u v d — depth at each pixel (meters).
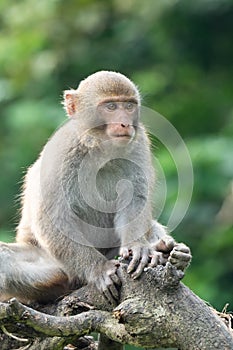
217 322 9.78
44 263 12.55
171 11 28.39
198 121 26.89
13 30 28.08
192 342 9.69
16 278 12.31
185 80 28.23
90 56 28.27
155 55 28.70
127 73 28.41
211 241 22.33
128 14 29.11
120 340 9.97
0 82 26.92
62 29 28.31
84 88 12.88
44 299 12.15
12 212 24.52
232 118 25.16
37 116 24.78
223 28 28.64
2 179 24.89
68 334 9.97
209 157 22.75
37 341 10.47
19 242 13.09
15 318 9.82
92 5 28.80
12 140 25.41
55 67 27.52
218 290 21.45
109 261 11.42
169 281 9.85
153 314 9.84
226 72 28.70
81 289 10.96
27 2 28.47
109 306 10.65
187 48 28.83
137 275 10.20
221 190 22.56
